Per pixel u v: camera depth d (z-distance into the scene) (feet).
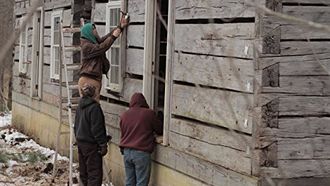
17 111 54.13
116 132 32.07
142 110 27.17
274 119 19.52
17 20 51.39
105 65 31.37
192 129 23.97
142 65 29.19
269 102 19.40
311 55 19.70
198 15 23.24
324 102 19.97
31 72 49.60
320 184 19.97
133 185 27.66
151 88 28.78
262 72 19.30
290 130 19.67
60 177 35.40
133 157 26.78
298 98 19.71
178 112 25.09
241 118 20.38
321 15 19.75
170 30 25.27
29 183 33.99
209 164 22.56
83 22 35.12
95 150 29.48
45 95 46.11
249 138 19.94
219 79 21.61
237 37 20.56
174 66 25.29
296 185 19.70
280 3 19.24
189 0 23.94
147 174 27.04
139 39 29.50
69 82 37.60
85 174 30.22
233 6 20.67
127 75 31.12
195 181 23.67
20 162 39.22
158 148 26.94
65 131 40.45
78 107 29.94
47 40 46.19
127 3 30.91
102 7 34.32
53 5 44.27
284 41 19.49
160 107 30.73
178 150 25.12
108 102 33.68
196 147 23.68
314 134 19.89
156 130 27.27
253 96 19.67
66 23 40.75
